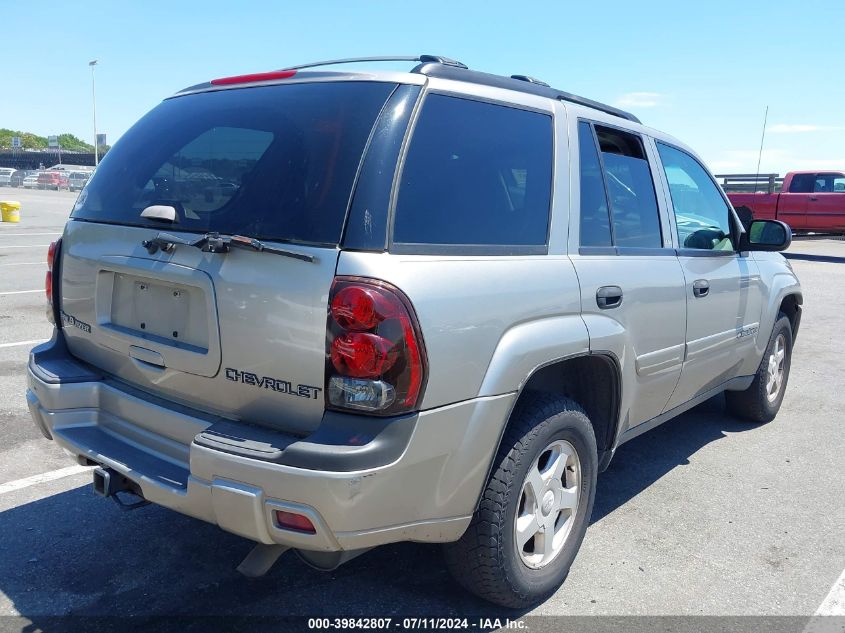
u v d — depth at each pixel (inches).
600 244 134.0
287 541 92.9
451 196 105.7
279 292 95.3
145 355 112.3
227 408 103.6
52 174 2132.1
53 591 122.6
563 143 129.0
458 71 114.3
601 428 140.2
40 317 335.6
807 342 345.7
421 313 94.6
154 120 129.8
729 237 187.6
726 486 177.5
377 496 92.3
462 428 100.7
